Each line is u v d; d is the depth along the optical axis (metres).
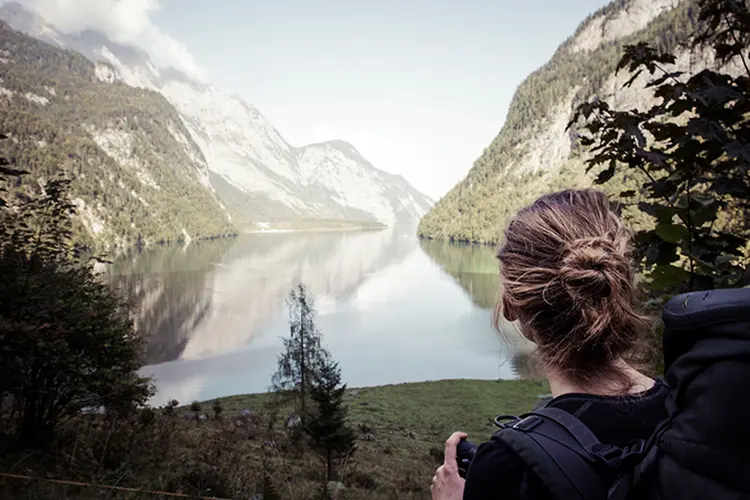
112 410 11.47
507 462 0.82
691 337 0.77
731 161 1.69
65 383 9.01
